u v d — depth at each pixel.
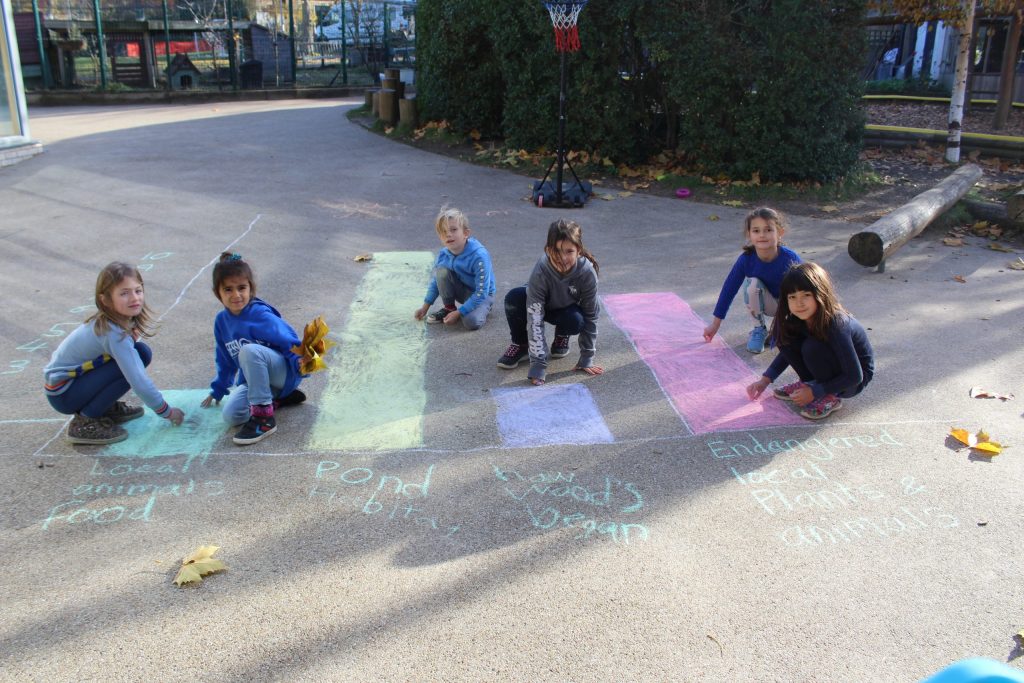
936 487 3.44
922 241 7.38
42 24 17.69
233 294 3.75
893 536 3.12
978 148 10.80
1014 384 4.39
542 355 4.38
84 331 3.61
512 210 8.30
